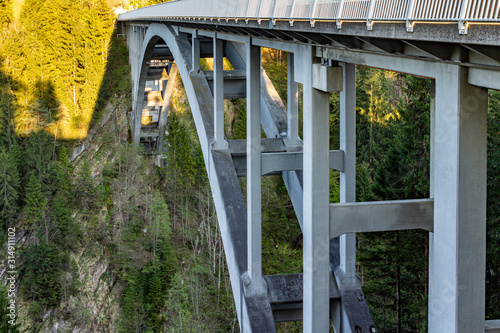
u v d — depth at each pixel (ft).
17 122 196.85
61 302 150.20
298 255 133.80
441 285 25.20
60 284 151.23
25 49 211.61
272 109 67.00
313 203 36.65
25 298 149.69
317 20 30.55
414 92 76.48
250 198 52.54
